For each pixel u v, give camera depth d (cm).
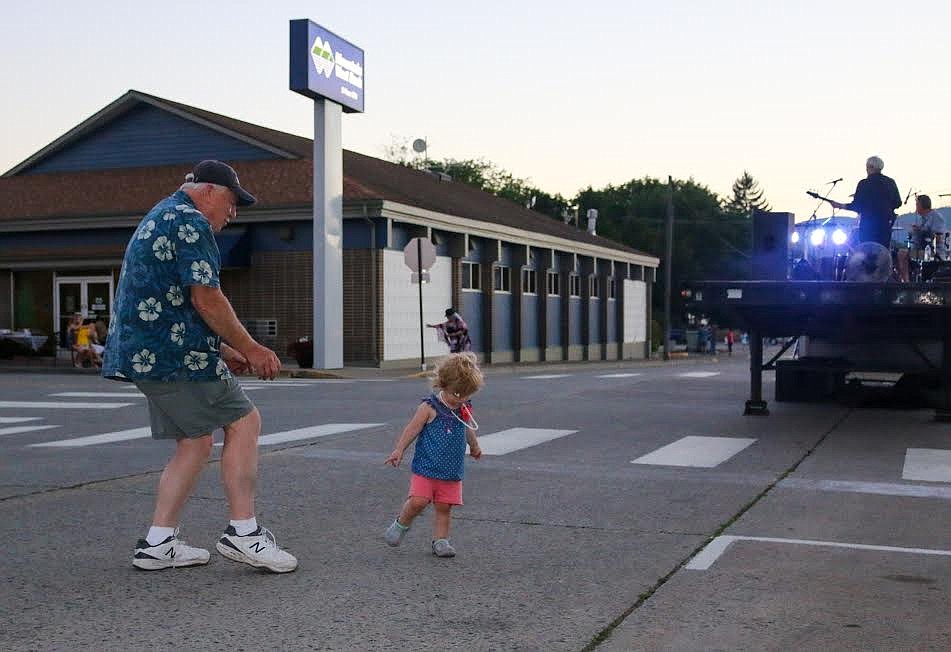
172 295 557
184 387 562
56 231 3291
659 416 1428
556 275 4500
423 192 3716
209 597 531
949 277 1294
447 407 618
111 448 1117
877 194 1317
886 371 1405
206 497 805
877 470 959
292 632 475
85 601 523
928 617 501
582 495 832
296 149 3406
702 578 573
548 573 585
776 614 505
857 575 580
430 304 3297
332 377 2556
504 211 4494
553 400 1667
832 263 1366
